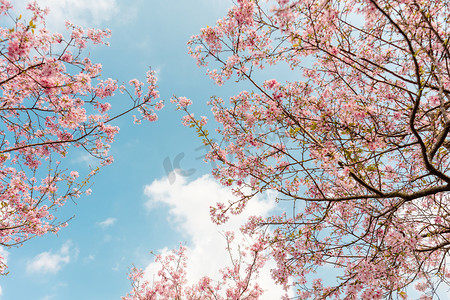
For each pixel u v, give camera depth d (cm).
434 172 353
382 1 324
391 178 522
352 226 469
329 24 390
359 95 424
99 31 448
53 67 361
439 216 402
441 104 306
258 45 464
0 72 396
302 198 422
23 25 329
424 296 424
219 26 480
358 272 365
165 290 895
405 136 459
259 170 467
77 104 441
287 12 302
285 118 466
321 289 441
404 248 354
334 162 371
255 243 649
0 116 435
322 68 520
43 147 513
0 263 529
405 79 363
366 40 436
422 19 317
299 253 457
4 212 525
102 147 548
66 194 601
